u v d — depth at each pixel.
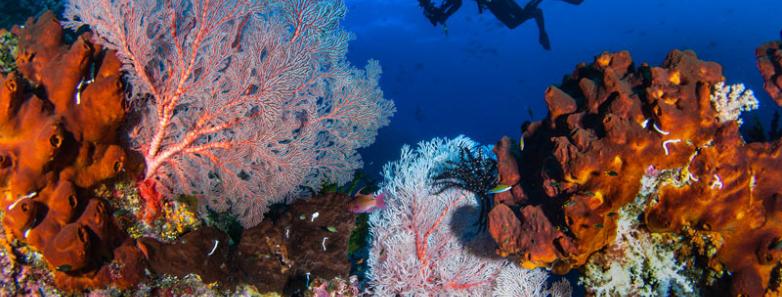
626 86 3.43
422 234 4.89
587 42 52.50
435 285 4.73
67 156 2.84
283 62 3.45
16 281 2.84
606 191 3.07
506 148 4.25
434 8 12.99
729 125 3.03
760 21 45.25
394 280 4.68
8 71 3.22
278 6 3.71
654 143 2.99
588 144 3.09
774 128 3.69
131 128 3.36
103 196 3.20
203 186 3.72
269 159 3.79
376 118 4.55
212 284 3.69
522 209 3.60
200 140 3.72
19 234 2.72
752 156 3.12
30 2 7.60
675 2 53.84
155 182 3.55
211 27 3.29
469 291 4.71
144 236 3.46
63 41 3.29
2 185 2.67
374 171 14.57
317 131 4.25
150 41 3.19
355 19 48.34
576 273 4.99
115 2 3.04
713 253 3.26
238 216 4.07
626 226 3.40
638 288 3.56
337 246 4.42
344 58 4.34
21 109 2.69
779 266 3.06
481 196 4.72
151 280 3.44
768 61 3.73
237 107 3.49
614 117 3.00
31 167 2.63
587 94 3.54
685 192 3.13
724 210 3.11
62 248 2.64
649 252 3.47
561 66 49.16
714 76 3.20
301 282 4.29
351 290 4.59
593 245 3.18
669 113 2.93
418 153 5.62
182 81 3.30
